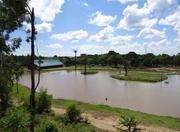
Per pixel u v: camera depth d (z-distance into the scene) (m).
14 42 23.98
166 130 24.62
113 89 61.38
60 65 166.88
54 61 166.50
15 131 13.43
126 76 92.88
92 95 51.81
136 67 146.38
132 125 15.48
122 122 15.68
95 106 35.69
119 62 149.50
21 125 13.72
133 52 157.00
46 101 29.23
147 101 45.25
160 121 28.53
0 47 23.12
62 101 39.38
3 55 24.41
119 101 45.16
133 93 54.97
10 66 24.84
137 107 39.84
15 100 31.39
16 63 24.98
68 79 87.44
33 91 19.83
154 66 150.62
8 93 25.83
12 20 20.23
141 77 88.94
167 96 51.12
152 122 27.50
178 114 34.97
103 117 28.91
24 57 24.73
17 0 18.86
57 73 117.75
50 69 142.88
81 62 168.00
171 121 29.19
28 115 15.85
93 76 99.88
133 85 70.50
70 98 47.97
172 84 74.50
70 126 22.83
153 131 23.89
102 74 109.25
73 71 130.62
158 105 41.62
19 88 50.75
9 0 19.00
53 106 34.09
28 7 19.25
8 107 24.78
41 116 25.12
